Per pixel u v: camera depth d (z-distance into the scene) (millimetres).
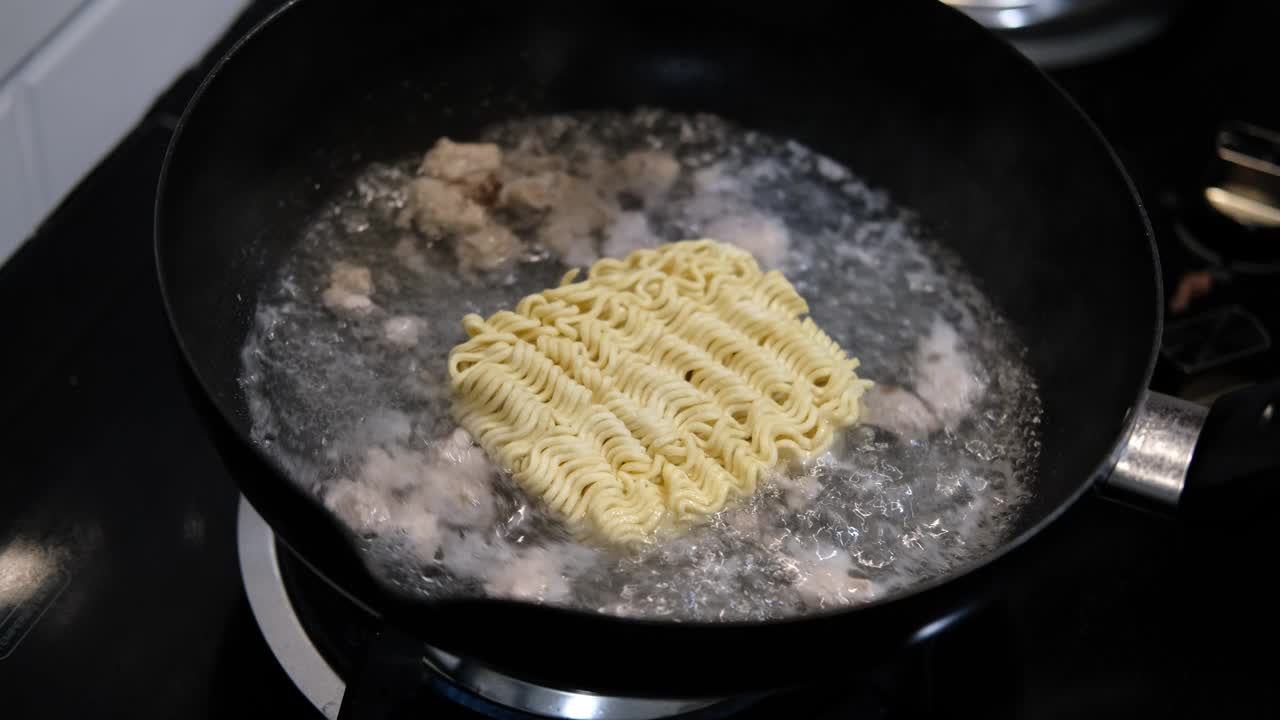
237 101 489
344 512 465
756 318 515
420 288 521
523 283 528
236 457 405
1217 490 444
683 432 489
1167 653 492
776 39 554
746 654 390
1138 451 452
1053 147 515
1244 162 578
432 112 555
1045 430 501
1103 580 505
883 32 537
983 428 503
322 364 499
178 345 407
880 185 562
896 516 482
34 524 488
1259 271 573
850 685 465
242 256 505
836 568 469
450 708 456
